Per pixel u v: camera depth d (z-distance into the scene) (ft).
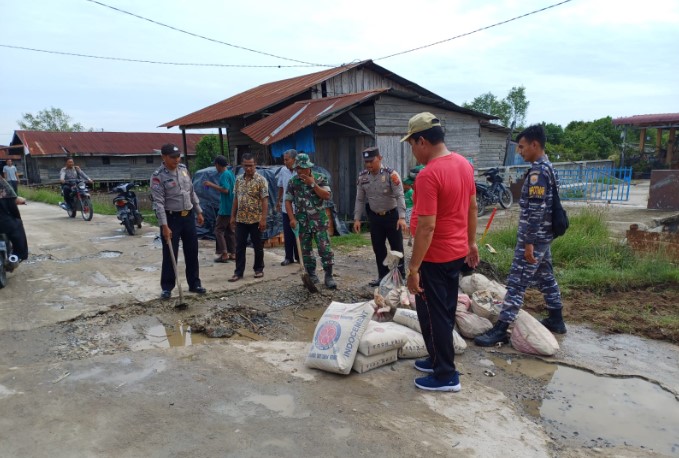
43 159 97.91
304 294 18.19
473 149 47.44
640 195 53.31
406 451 8.43
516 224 26.76
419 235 9.57
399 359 12.42
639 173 79.20
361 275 21.08
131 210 32.27
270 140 32.22
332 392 10.61
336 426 9.21
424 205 9.46
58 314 15.84
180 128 51.67
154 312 16.34
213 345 13.39
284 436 8.88
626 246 22.43
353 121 36.94
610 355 12.93
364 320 11.76
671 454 8.61
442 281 10.17
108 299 17.31
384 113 36.58
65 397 10.39
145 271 21.67
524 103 130.00
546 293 14.32
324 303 17.39
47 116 207.31
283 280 20.08
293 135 33.96
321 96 46.34
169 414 9.68
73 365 12.02
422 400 10.28
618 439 9.14
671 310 16.02
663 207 37.42
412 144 10.14
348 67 46.80
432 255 10.03
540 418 9.90
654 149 87.15
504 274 20.10
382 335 11.85
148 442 8.72
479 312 14.26
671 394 10.88
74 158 99.96
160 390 10.70
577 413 10.10
